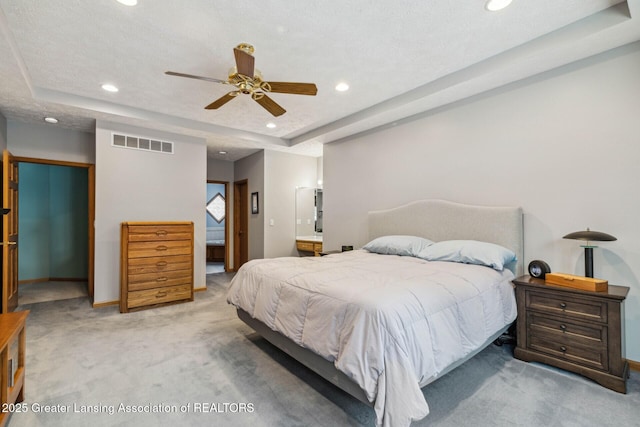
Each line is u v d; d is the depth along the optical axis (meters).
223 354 2.58
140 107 3.75
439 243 3.07
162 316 3.61
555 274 2.37
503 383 2.09
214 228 8.59
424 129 3.64
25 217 5.34
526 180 2.82
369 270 2.40
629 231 2.29
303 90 2.46
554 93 2.64
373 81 3.05
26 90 2.95
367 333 1.54
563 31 2.24
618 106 2.33
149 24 2.12
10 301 3.54
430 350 1.61
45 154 4.08
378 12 2.01
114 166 4.02
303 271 2.38
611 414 1.76
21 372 1.90
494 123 3.03
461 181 3.30
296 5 1.94
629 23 2.00
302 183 6.22
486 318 2.09
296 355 2.14
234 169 6.73
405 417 1.35
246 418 1.75
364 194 4.42
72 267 5.54
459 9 1.99
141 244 3.87
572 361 2.18
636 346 2.26
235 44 2.37
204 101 3.54
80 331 3.11
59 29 2.17
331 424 1.69
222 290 4.89
